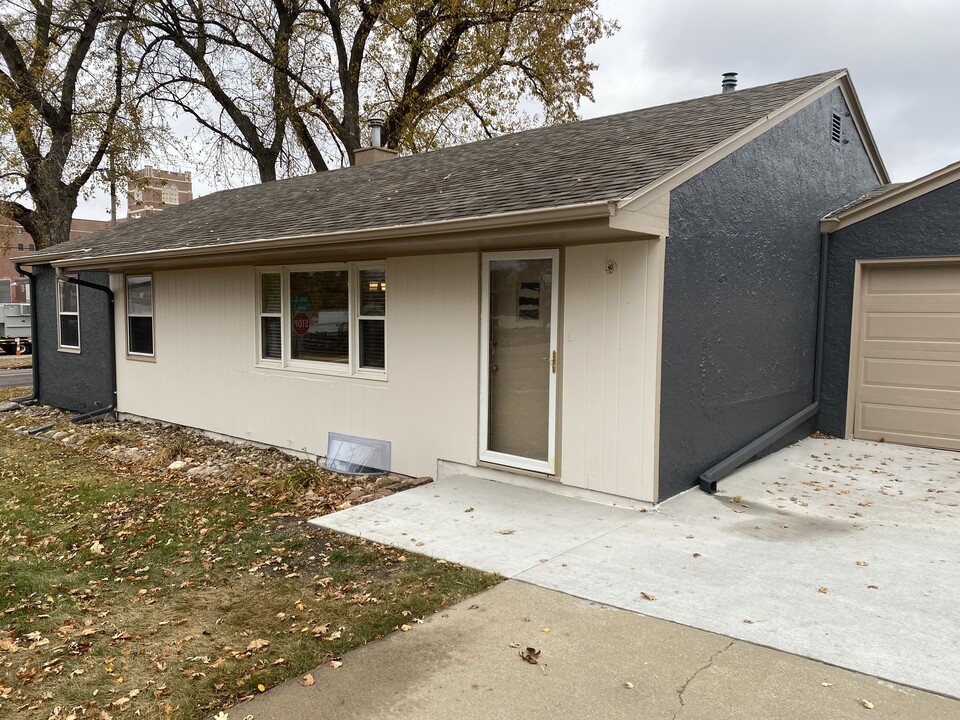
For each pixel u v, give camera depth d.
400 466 7.11
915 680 2.78
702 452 5.87
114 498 6.20
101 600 3.87
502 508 5.40
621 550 4.40
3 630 3.48
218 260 8.23
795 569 4.04
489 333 6.24
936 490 5.78
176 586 4.05
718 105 7.51
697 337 5.64
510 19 20.16
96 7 18.97
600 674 2.88
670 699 2.68
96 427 10.38
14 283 43.62
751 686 2.76
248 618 3.56
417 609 3.57
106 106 20.72
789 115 6.97
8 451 8.70
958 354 7.27
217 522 5.39
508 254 6.00
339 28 21.73
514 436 6.17
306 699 2.74
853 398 7.94
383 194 7.80
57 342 12.53
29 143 19.39
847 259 7.87
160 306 10.09
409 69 22.56
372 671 2.94
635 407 5.25
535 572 4.04
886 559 4.20
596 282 5.43
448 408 6.60
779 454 7.07
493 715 2.60
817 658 2.97
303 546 4.66
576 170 5.90
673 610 3.49
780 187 6.93
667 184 5.04
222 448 8.74
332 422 7.80
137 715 2.67
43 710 2.72
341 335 7.69
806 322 7.79
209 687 2.86
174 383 9.99
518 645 3.14
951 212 7.16
